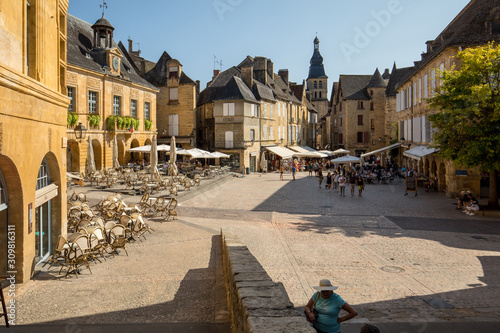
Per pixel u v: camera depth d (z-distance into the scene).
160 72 50.16
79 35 34.81
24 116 8.41
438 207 22.30
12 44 8.09
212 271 9.56
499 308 7.64
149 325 6.29
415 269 10.62
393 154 49.28
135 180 28.75
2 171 8.12
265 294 4.45
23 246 8.57
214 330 6.09
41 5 9.98
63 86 12.73
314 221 18.31
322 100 112.62
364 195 27.72
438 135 19.81
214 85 53.53
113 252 11.01
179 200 23.61
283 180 39.41
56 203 11.24
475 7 28.25
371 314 7.27
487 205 21.30
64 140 11.58
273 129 57.22
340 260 11.55
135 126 37.94
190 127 48.59
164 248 12.02
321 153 52.97
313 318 4.78
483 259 11.79
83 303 7.32
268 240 14.15
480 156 18.59
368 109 64.06
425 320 6.88
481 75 18.84
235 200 24.58
